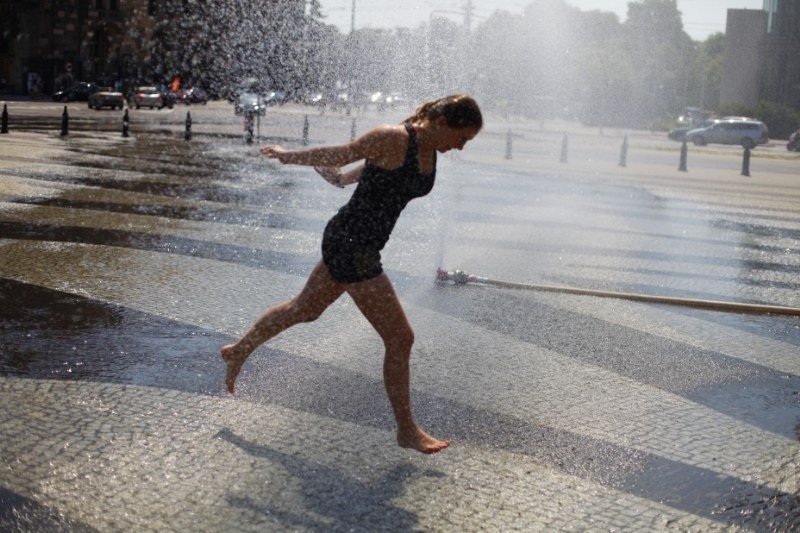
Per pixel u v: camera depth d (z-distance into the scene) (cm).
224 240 1054
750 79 8775
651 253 1155
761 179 2547
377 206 418
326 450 454
